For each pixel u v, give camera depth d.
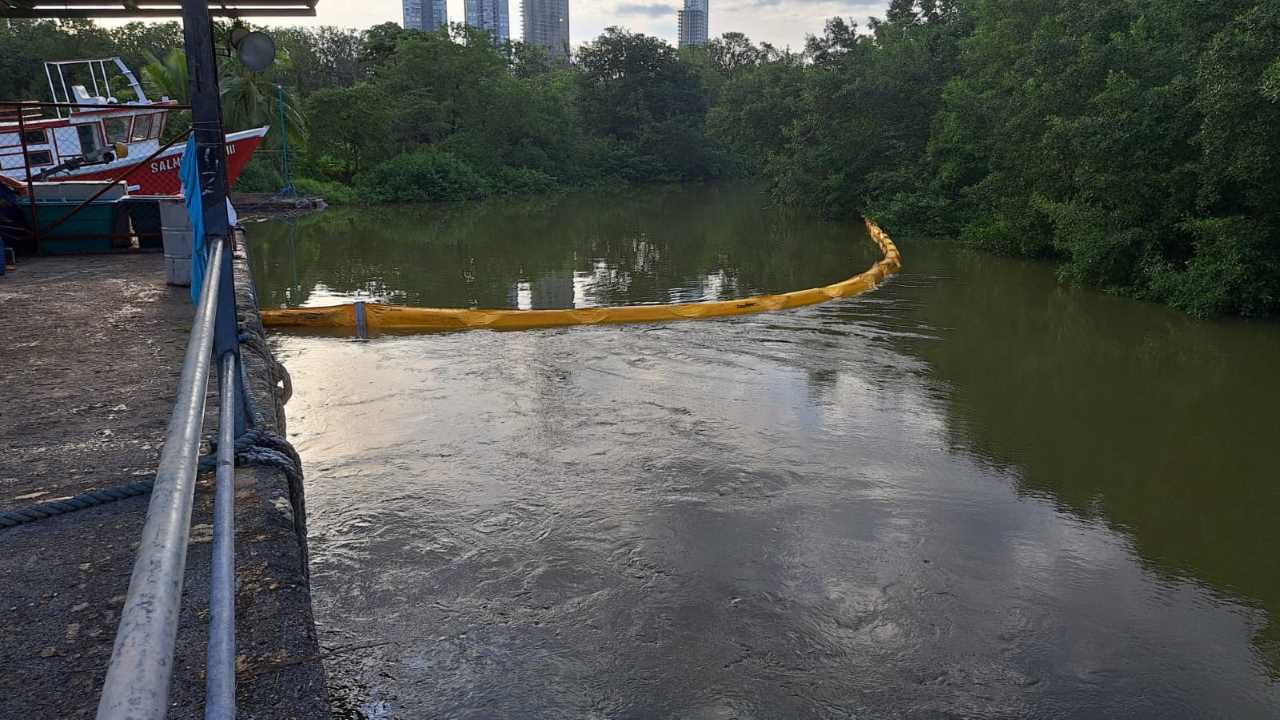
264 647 2.37
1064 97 14.24
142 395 4.55
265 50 4.40
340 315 10.45
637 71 56.53
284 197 32.31
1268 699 3.87
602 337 10.07
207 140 3.66
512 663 3.99
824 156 26.73
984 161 20.48
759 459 6.41
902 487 5.99
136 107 7.99
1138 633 4.34
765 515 5.50
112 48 38.81
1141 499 5.90
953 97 21.17
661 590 4.61
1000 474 6.28
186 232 7.45
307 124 36.47
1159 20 14.42
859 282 13.45
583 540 5.13
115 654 1.04
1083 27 14.98
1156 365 9.23
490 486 5.86
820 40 33.19
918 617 4.42
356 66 57.34
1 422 4.11
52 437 3.93
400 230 24.28
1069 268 13.77
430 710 3.68
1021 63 16.28
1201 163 11.34
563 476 6.04
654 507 5.58
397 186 38.00
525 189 44.22
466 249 19.53
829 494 5.84
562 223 26.92
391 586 4.61
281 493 3.24
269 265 16.47
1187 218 11.93
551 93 50.81
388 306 10.62
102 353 5.37
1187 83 11.78
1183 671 4.05
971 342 10.10
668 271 15.98
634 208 34.00
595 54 56.34
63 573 2.74
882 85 24.81
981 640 4.25
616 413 7.36
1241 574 4.95
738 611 4.43
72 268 8.38
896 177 23.36
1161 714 3.76
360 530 5.21
